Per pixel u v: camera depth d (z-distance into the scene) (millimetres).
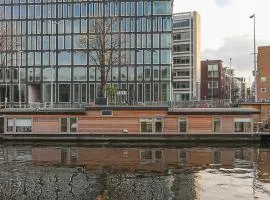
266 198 25719
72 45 114062
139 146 50438
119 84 112625
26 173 33062
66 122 55656
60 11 115438
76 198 25625
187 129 54844
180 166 36406
